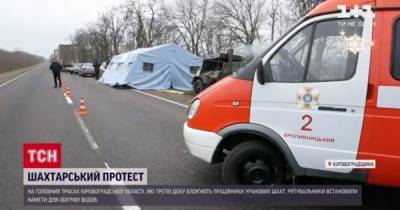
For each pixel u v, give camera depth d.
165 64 26.62
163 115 12.62
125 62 27.97
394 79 4.22
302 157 4.62
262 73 4.73
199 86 21.77
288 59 4.72
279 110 4.68
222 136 4.93
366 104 4.32
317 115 4.52
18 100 16.70
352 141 4.41
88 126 10.27
